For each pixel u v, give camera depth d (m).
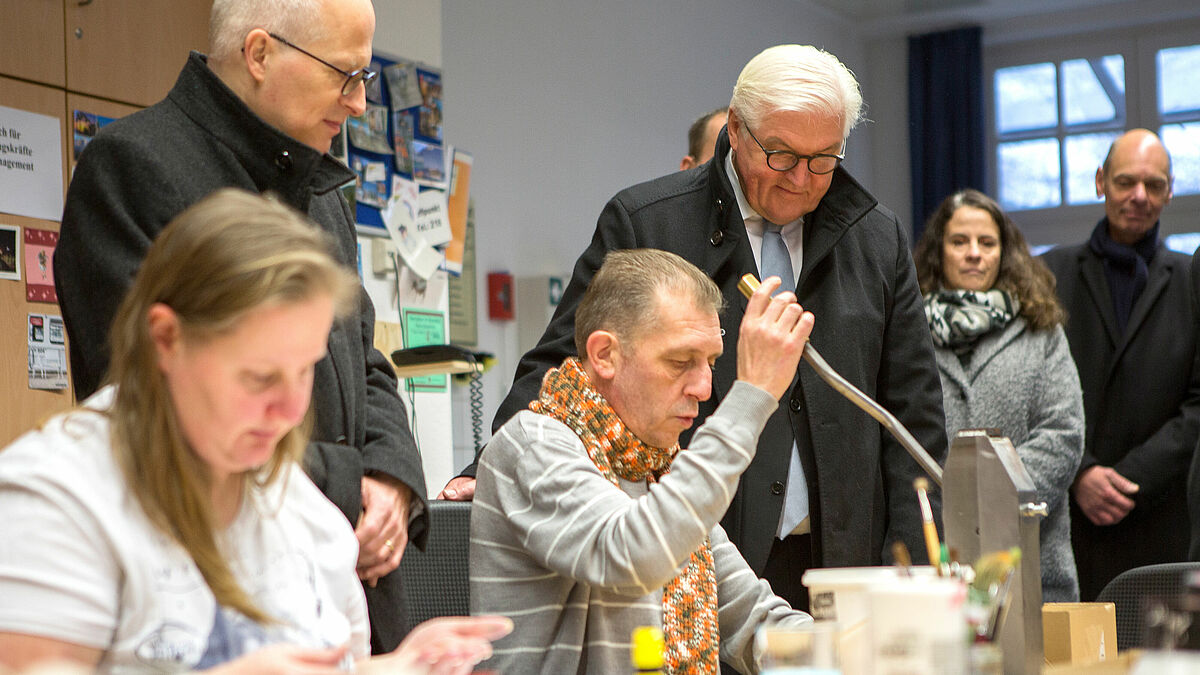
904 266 2.19
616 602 1.49
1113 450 3.49
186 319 0.92
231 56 1.59
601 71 5.70
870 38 7.75
